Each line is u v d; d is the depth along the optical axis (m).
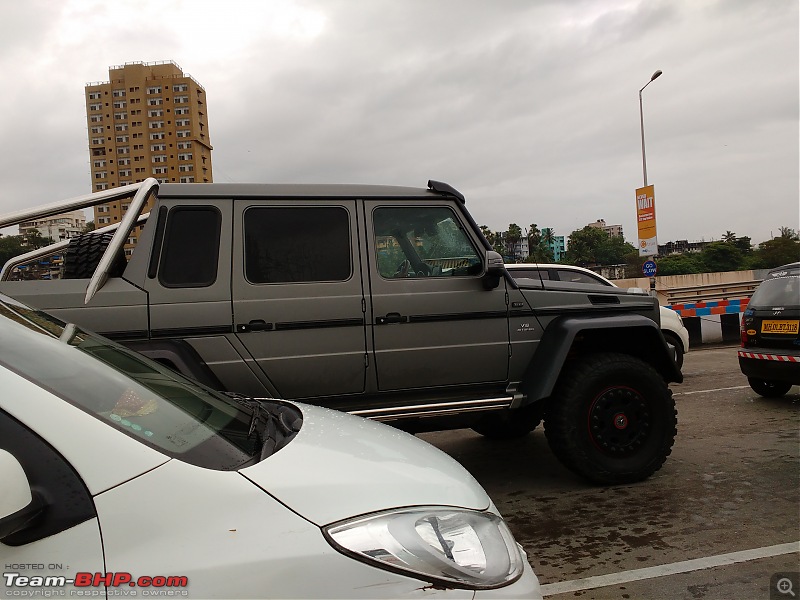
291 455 1.72
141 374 2.06
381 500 1.61
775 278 7.24
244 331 4.03
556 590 3.06
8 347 1.71
